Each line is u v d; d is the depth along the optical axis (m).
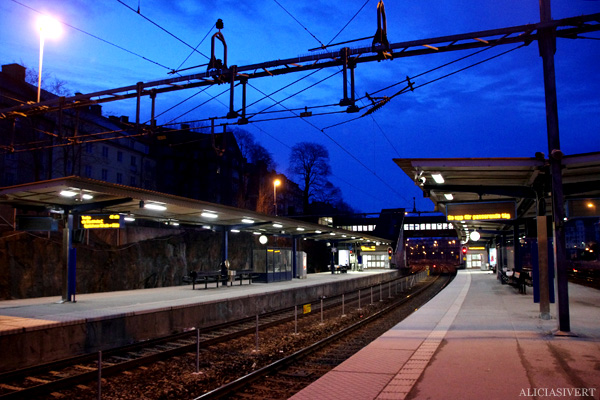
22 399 7.80
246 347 12.66
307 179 67.25
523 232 33.25
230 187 58.75
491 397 5.97
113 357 11.16
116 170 46.81
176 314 15.27
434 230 79.31
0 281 17.78
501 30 10.64
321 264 53.41
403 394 6.27
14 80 35.84
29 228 16.12
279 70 12.22
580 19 10.24
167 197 16.92
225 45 12.74
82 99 14.57
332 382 7.06
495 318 13.66
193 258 30.33
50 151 34.16
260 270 29.44
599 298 19.80
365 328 15.93
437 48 11.04
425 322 13.41
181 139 56.16
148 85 13.48
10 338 10.06
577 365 7.59
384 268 63.25
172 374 9.50
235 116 12.49
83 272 21.39
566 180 14.24
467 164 11.77
